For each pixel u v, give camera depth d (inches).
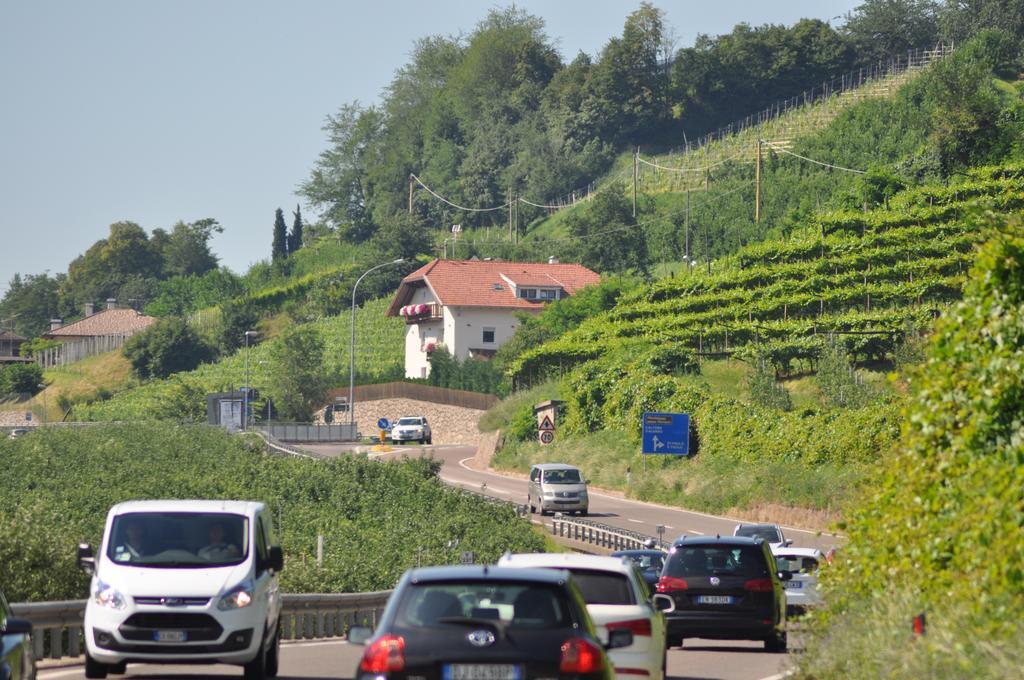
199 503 2709.2
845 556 2460.6
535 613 1530.5
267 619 2566.4
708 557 3235.7
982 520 1852.9
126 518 2623.0
